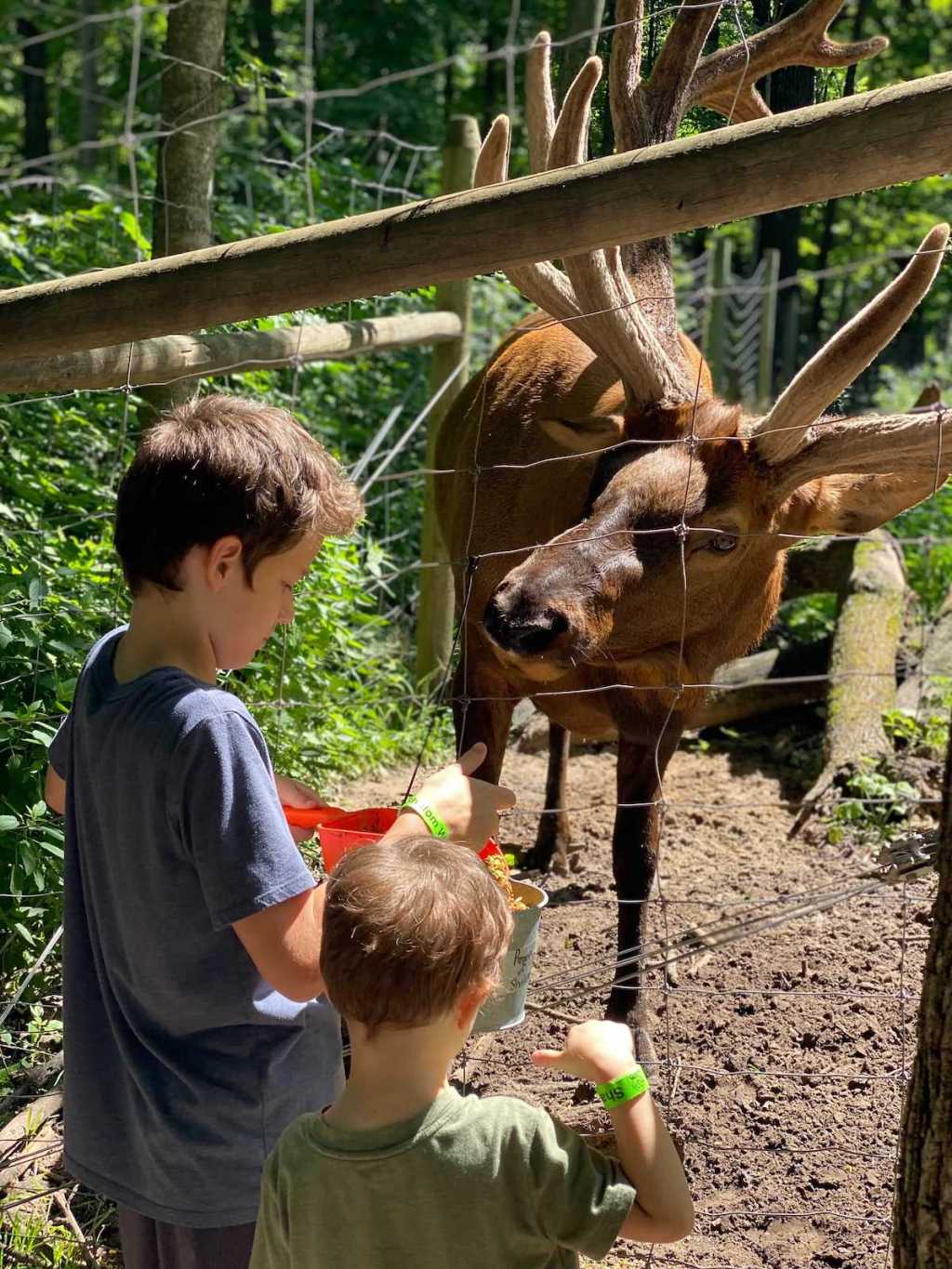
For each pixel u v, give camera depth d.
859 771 5.56
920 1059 2.07
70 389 4.26
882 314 3.36
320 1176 1.88
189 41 6.09
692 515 3.58
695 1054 3.85
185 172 6.17
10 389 4.11
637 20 3.85
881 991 4.09
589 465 3.96
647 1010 3.96
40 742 4.06
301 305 2.71
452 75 18.33
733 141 2.28
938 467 3.21
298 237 2.68
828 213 9.80
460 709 4.31
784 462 3.66
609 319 3.71
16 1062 3.81
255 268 2.71
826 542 7.05
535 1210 1.83
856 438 3.60
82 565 4.96
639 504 3.58
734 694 6.51
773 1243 3.08
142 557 2.11
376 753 6.09
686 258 16.58
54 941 3.85
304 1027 2.17
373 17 17.30
